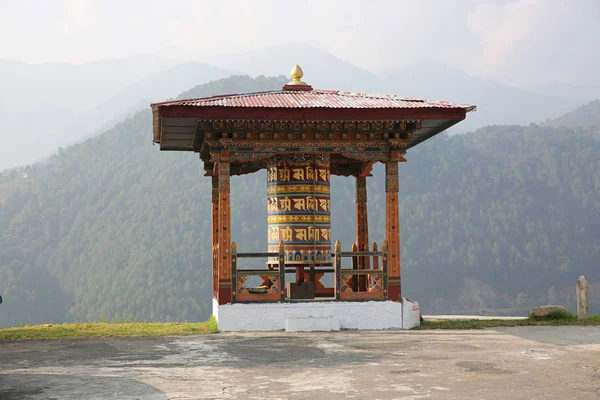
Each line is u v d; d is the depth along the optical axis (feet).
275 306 51.39
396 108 51.37
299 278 55.06
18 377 30.78
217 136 52.65
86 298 613.52
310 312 51.62
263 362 34.47
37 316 610.65
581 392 25.89
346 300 52.42
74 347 42.57
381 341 42.93
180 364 34.30
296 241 54.39
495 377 29.14
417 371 30.91
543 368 31.35
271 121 51.80
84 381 29.48
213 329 51.34
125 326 55.77
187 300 563.07
